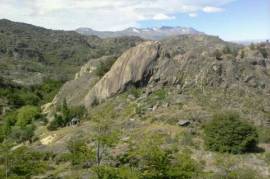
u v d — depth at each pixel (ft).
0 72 593.42
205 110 178.50
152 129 161.58
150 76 214.28
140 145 130.62
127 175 99.81
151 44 221.46
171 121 168.45
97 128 143.74
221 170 112.27
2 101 381.81
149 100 196.34
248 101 189.37
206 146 141.38
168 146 141.49
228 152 137.49
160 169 99.81
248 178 108.17
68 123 219.00
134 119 179.42
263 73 219.61
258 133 151.84
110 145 120.26
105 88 224.12
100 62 295.69
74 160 121.39
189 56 215.92
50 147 168.96
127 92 214.48
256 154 136.87
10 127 250.37
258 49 304.71
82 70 311.27
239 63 218.79
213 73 205.57
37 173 125.18
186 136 150.61
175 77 208.64
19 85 486.38
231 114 147.84
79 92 274.16
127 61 220.84
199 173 106.22
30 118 269.03
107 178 100.78
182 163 106.42
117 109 198.29
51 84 467.52
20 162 119.44
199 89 199.41
